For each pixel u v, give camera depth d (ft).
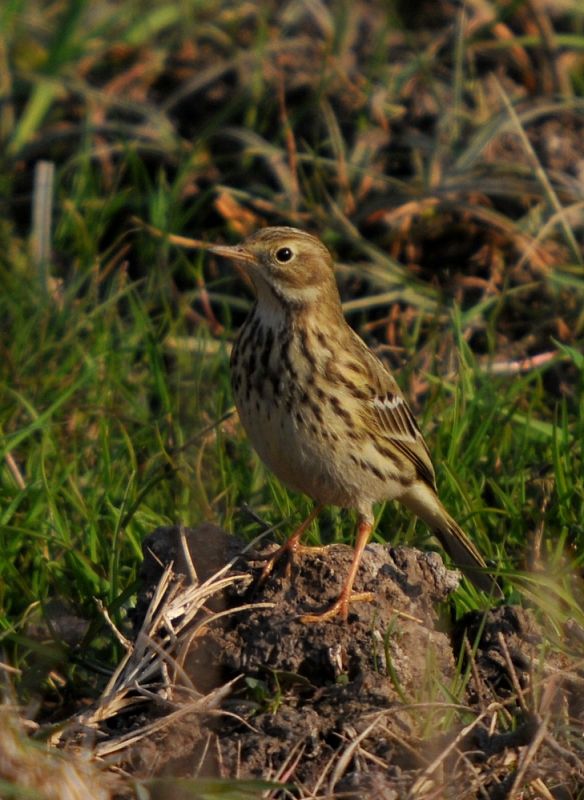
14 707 29.35
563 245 53.11
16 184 59.21
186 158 57.62
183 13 66.49
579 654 33.30
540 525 37.60
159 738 29.91
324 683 31.68
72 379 45.96
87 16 68.59
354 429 35.47
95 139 60.13
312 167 57.26
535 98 59.67
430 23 65.72
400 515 40.40
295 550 34.37
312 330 35.68
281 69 61.57
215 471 42.16
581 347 48.75
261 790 27.81
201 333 49.06
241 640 32.27
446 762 29.19
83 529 39.32
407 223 53.98
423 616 33.76
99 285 52.54
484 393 44.39
